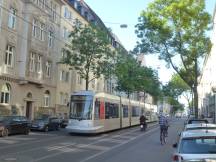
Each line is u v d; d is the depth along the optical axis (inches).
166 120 1071.0
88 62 1915.6
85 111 1302.9
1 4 1508.4
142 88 3036.4
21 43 1688.0
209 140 400.8
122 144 1021.8
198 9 1644.9
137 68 2864.2
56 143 980.6
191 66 1715.1
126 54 2738.7
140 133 1519.4
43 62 1891.0
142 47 1737.2
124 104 1760.6
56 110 2082.9
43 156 696.4
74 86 2396.7
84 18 2571.4
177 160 389.7
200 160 375.2
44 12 1887.3
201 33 1663.4
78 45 1899.6
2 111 1524.4
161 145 1018.1
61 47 2140.7
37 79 1804.9
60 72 2151.8
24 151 765.9
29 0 1716.3
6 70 1561.3
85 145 955.3
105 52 1918.1
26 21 1706.4
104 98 1417.3
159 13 1694.1
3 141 991.0
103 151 827.4
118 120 1615.4
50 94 2003.0
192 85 1743.4
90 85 2765.7
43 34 1889.8
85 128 1288.1
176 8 1647.4
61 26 2140.7
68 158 682.2
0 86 1517.0
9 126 1184.2
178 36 1674.5
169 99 6038.4
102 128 1369.3
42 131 1504.7
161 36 1683.1
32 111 1796.3
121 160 683.4
